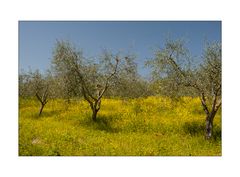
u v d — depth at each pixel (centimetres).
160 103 2794
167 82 2181
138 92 3347
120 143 2019
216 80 2098
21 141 1834
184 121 2545
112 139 2148
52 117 3119
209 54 2100
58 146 1838
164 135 2341
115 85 2775
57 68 2738
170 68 2166
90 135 2270
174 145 2034
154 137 2264
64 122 2830
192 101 3009
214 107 2142
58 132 2259
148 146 1955
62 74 2730
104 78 2770
